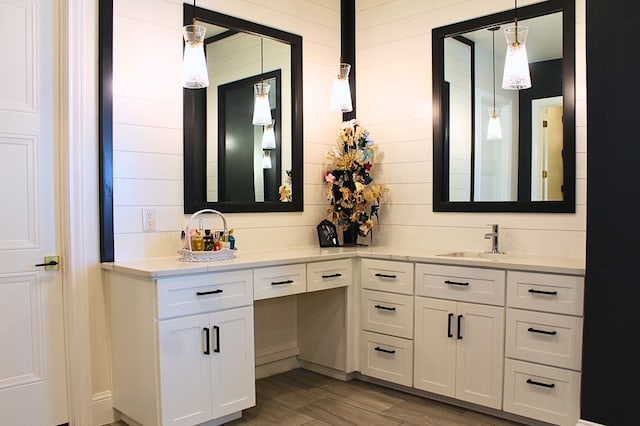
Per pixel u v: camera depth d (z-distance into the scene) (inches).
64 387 107.0
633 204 90.9
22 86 101.6
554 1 118.3
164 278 94.7
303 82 149.7
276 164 142.6
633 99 90.9
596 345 94.7
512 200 125.6
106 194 108.9
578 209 115.6
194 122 123.5
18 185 101.3
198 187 124.6
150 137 116.2
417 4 143.6
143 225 114.8
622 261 92.0
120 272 103.7
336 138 158.6
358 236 156.8
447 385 116.3
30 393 102.7
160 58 117.7
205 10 126.0
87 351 106.8
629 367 91.6
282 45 144.3
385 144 151.3
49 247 105.3
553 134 119.2
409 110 145.6
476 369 111.6
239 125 133.7
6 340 100.1
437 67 139.2
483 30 130.9
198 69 105.0
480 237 131.3
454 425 106.7
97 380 108.4
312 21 152.3
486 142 130.3
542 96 120.8
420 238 143.4
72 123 105.1
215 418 102.7
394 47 149.0
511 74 109.4
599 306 94.3
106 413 109.1
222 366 103.9
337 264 128.8
